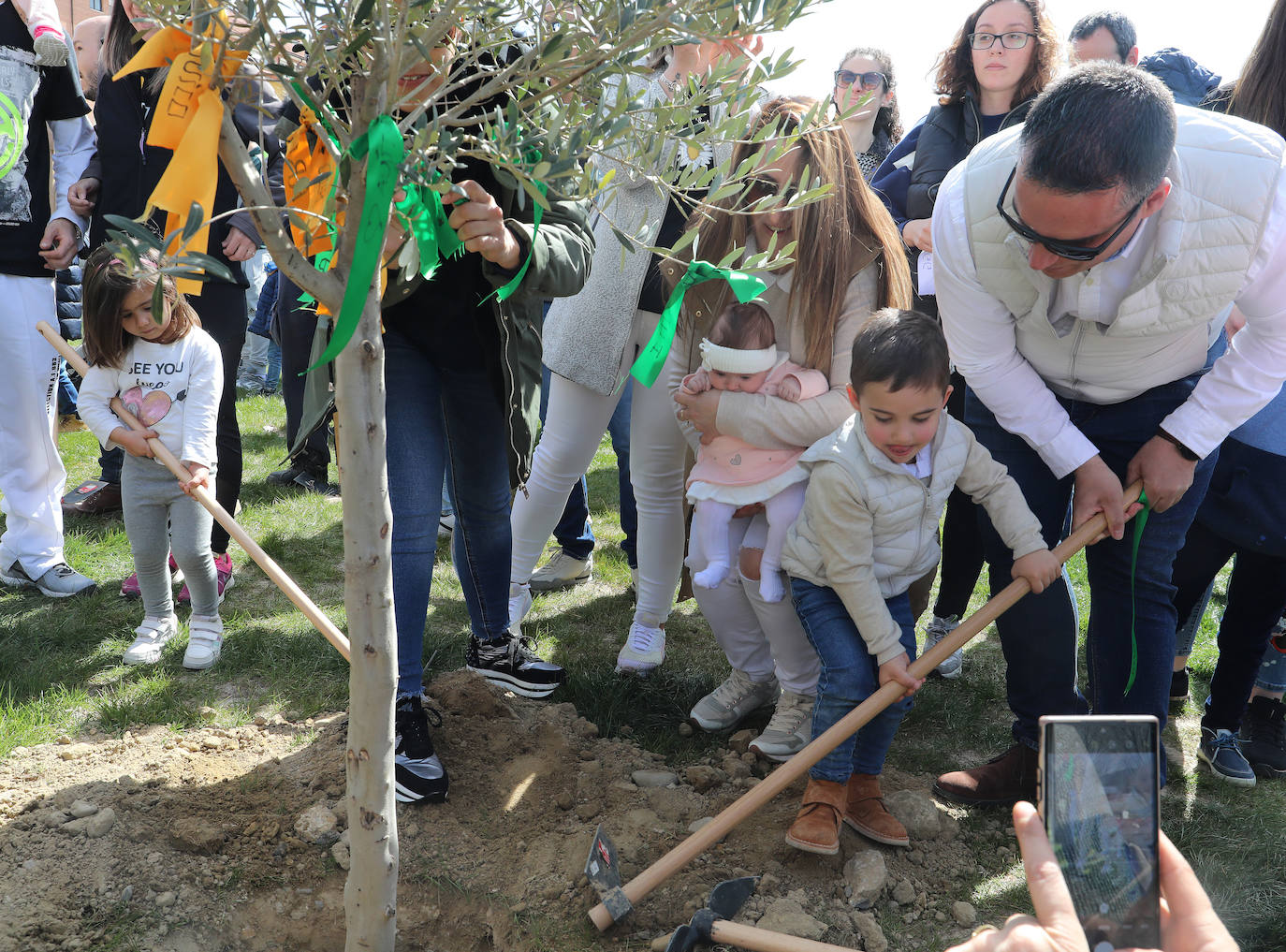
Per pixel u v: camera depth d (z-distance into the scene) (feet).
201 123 5.23
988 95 12.53
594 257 11.09
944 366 7.99
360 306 4.86
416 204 5.91
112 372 11.43
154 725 10.50
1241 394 8.12
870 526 8.32
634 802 9.32
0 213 12.64
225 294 13.53
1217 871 8.76
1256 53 10.03
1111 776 4.33
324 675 11.71
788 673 10.05
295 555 15.53
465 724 10.32
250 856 8.45
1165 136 6.57
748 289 6.23
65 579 13.62
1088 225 6.75
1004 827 9.45
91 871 8.07
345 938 7.41
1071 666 9.45
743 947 7.37
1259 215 7.23
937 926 8.09
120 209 13.28
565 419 11.62
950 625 12.60
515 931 7.86
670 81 9.23
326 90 5.61
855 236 9.18
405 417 9.32
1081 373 8.58
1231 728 10.45
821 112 6.20
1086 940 4.00
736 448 9.53
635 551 14.38
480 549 10.62
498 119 5.45
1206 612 14.60
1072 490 9.61
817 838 8.32
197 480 10.24
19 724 10.30
